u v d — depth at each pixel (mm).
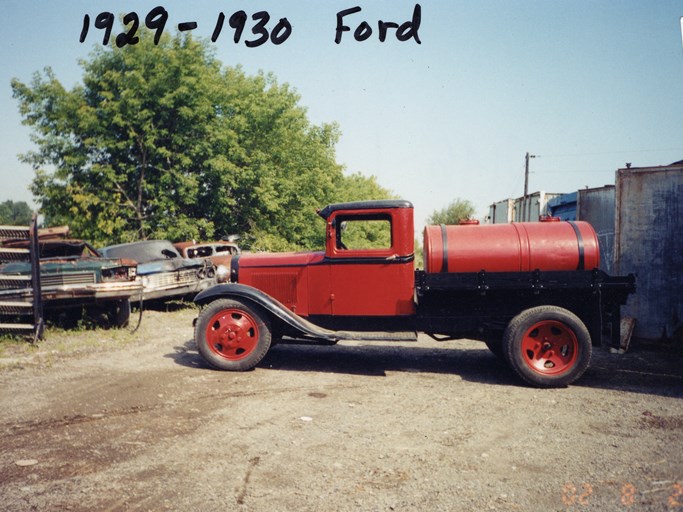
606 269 9461
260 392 5180
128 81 20203
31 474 3189
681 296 7660
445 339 6273
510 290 5676
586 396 5152
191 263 11250
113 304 8883
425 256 5828
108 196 20391
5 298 7734
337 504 2869
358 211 6125
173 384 5395
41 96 19844
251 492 3000
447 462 3477
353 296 6152
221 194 22047
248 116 25078
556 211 12688
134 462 3400
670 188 7727
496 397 5105
